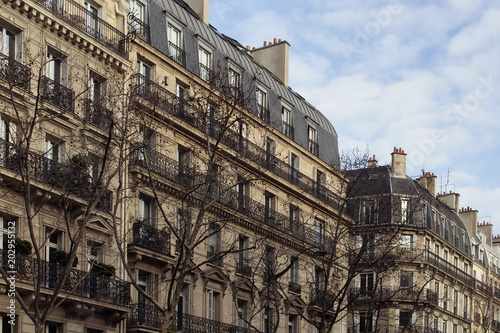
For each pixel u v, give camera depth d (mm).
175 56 44188
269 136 51906
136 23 41438
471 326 86750
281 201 52938
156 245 39375
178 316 40719
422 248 74625
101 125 36719
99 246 36344
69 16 36312
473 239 93188
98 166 36594
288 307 51219
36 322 23938
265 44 59406
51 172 32500
